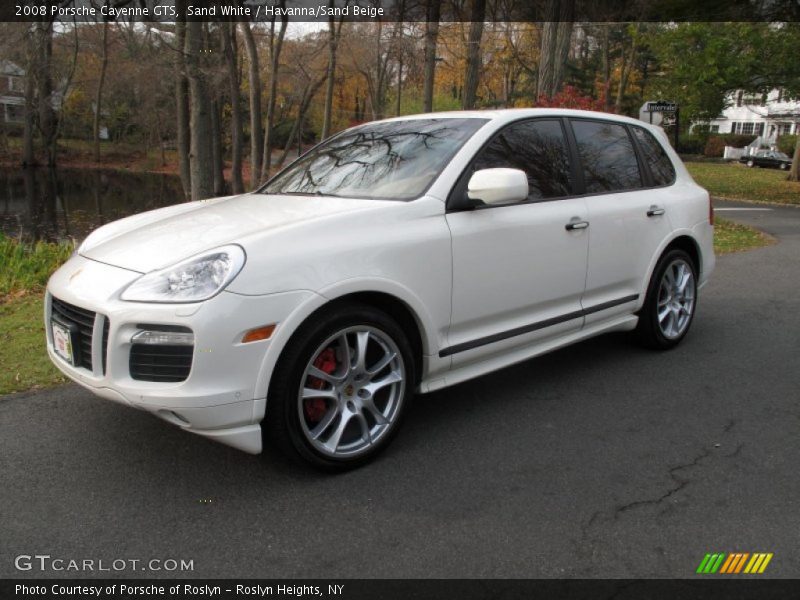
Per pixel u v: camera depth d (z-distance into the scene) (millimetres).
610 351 5055
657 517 2807
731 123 63812
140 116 43938
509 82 44812
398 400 3289
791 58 18953
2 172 41594
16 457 3305
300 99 31969
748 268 8617
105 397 2846
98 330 2809
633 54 41812
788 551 2572
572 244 4020
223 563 2512
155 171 46000
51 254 8250
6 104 48719
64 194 30359
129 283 2834
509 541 2643
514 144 3875
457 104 44500
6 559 2523
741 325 5805
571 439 3551
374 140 4133
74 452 3361
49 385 4227
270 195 3938
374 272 3076
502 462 3293
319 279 2898
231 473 3166
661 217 4715
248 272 2748
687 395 4172
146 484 3061
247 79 33969
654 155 4984
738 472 3188
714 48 19156
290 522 2770
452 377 3572
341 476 3146
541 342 4055
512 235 3666
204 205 4039
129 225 3775
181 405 2658
